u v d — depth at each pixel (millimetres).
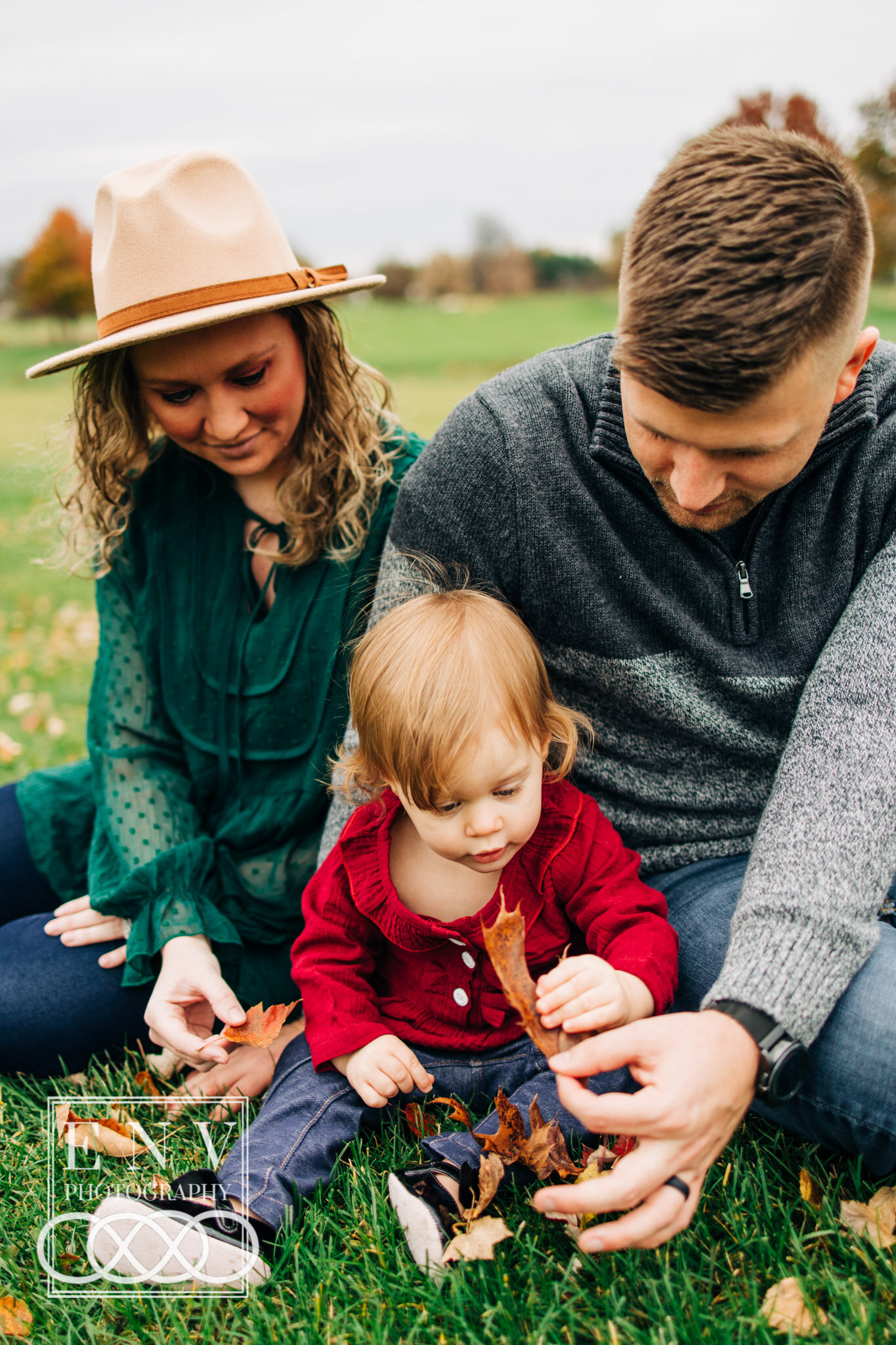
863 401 1598
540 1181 1575
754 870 1507
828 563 1699
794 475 1452
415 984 1784
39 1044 2021
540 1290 1396
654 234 1334
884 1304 1324
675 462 1424
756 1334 1293
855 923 1417
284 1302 1424
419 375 27625
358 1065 1643
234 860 2172
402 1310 1390
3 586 6641
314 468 2061
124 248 1890
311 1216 1552
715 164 1327
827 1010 1379
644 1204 1250
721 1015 1326
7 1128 1902
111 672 2236
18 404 22094
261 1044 1690
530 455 1742
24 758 3559
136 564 2236
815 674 1655
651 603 1720
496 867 1646
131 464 2162
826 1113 1481
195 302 1864
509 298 63844
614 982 1426
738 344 1248
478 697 1564
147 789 2145
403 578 1876
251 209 1975
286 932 2164
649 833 1867
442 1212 1470
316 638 2111
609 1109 1210
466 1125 1670
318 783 2127
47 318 53781
